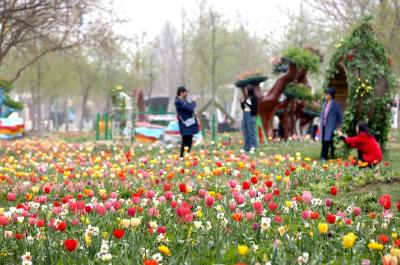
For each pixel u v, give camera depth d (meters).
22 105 30.36
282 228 4.61
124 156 12.23
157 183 8.14
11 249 4.63
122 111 24.03
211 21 39.62
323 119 12.95
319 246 4.42
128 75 44.34
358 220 5.36
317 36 33.56
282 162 11.61
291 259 4.09
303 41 35.25
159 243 4.68
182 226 5.19
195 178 9.24
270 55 43.28
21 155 15.02
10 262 4.35
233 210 5.56
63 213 5.56
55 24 19.14
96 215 5.65
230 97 53.91
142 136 22.66
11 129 26.58
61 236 4.96
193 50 43.62
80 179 9.34
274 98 20.75
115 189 8.35
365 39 13.05
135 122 24.95
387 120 13.24
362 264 3.88
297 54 20.41
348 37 13.24
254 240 4.83
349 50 13.11
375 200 7.51
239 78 21.45
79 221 5.36
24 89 47.38
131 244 4.47
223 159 12.39
